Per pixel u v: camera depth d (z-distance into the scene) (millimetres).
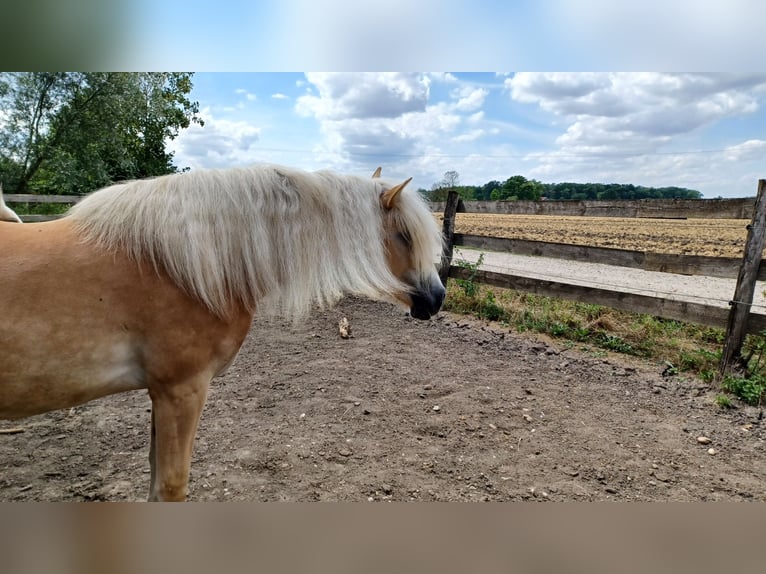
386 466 2357
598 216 4953
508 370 3791
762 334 3297
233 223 1535
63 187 11961
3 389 1218
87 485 2145
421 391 3318
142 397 3168
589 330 4684
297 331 4848
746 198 3713
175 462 1441
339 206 1722
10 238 1293
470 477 2283
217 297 1470
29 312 1197
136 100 12672
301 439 2609
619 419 2951
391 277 1832
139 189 1487
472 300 5723
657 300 3986
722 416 3008
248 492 2107
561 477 2303
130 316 1338
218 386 3352
